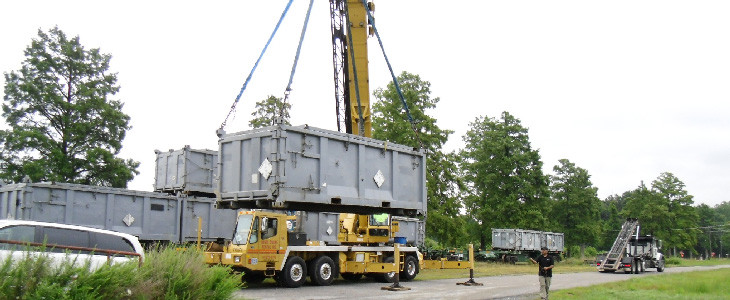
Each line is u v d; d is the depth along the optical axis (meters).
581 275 29.67
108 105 37.25
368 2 22.17
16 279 7.44
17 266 7.54
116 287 8.26
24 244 8.35
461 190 43.62
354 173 17.88
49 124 36.28
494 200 54.28
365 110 21.77
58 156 34.41
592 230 65.06
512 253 45.50
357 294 16.73
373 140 18.48
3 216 20.62
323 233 28.34
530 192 54.09
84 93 36.34
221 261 17.91
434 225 41.19
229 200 16.98
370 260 21.50
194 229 23.84
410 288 19.17
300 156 16.39
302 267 19.09
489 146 55.19
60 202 20.36
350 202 17.45
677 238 77.81
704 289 19.59
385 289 18.58
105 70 38.62
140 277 8.70
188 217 23.78
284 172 15.88
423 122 42.09
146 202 22.56
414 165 20.17
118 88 38.75
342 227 22.62
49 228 11.02
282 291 17.34
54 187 20.27
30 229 10.77
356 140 17.94
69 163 35.22
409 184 19.88
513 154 54.84
